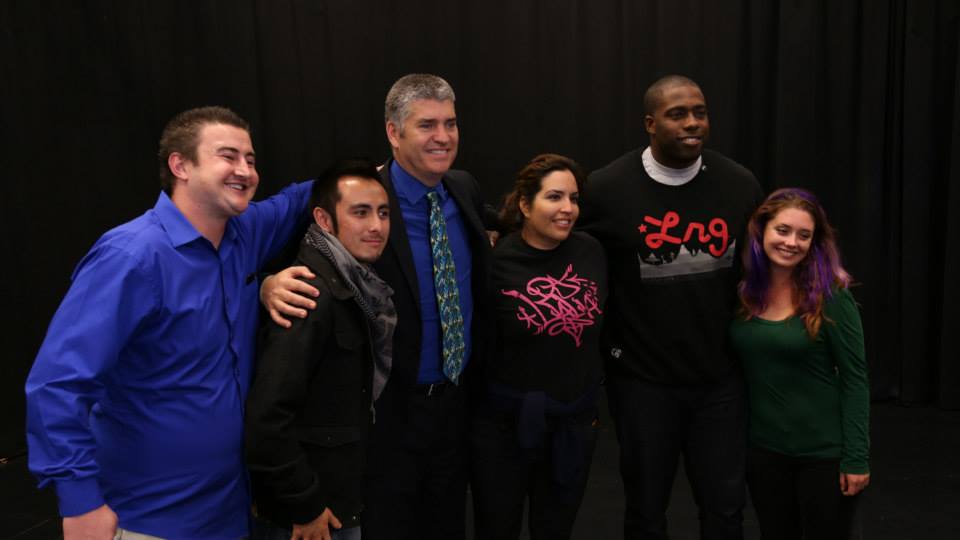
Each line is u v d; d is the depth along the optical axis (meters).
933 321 4.77
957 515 3.28
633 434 2.38
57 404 1.45
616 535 3.15
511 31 4.86
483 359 2.23
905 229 4.68
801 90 4.67
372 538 2.14
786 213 2.15
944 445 4.09
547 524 2.32
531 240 2.23
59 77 4.68
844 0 4.61
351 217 1.81
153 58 4.82
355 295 1.78
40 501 3.70
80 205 4.76
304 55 4.93
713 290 2.33
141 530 1.64
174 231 1.65
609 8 4.80
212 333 1.68
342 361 1.78
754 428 2.27
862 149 4.70
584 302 2.20
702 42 4.76
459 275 2.19
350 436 1.81
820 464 2.16
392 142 2.14
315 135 4.98
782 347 2.16
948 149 4.62
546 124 4.94
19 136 4.60
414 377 2.12
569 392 2.20
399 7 4.90
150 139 4.88
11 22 4.56
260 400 1.64
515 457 2.24
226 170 1.64
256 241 1.87
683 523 3.25
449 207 2.21
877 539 3.08
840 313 2.12
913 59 4.56
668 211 2.34
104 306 1.52
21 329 4.63
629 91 4.88
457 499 2.28
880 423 4.45
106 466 1.64
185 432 1.64
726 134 4.79
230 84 4.88
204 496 1.68
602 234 2.39
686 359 2.35
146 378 1.62
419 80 2.08
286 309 1.69
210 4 4.83
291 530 1.73
